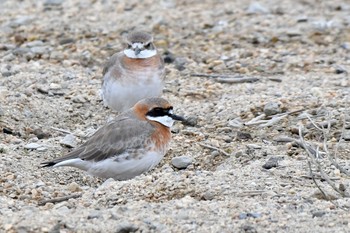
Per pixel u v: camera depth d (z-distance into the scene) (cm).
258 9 2286
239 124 1474
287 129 1445
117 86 1479
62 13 2255
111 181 1196
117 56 1493
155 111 1252
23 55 1872
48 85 1661
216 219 1034
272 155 1303
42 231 1003
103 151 1226
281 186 1153
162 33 2080
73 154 1231
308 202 1088
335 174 1204
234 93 1655
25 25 2127
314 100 1564
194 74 1781
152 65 1475
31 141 1405
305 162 1252
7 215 1055
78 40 2006
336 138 1386
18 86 1652
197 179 1173
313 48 1967
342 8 2339
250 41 2019
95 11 2273
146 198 1132
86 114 1556
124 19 2194
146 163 1240
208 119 1517
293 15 2253
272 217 1038
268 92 1639
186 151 1370
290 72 1806
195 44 1995
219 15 2248
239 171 1217
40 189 1195
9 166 1273
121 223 1013
